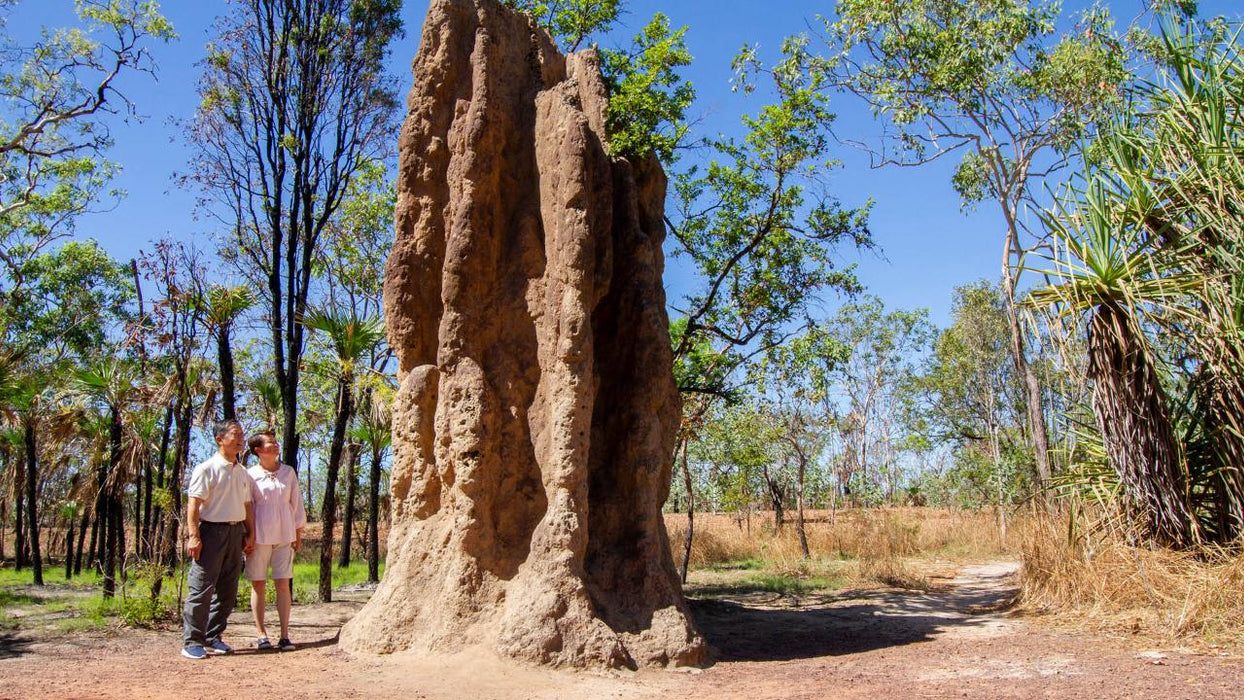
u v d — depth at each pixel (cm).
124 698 558
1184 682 580
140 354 1130
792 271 1466
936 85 1725
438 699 579
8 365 1836
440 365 780
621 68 1362
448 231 812
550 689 615
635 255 868
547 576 700
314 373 1775
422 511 783
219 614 770
